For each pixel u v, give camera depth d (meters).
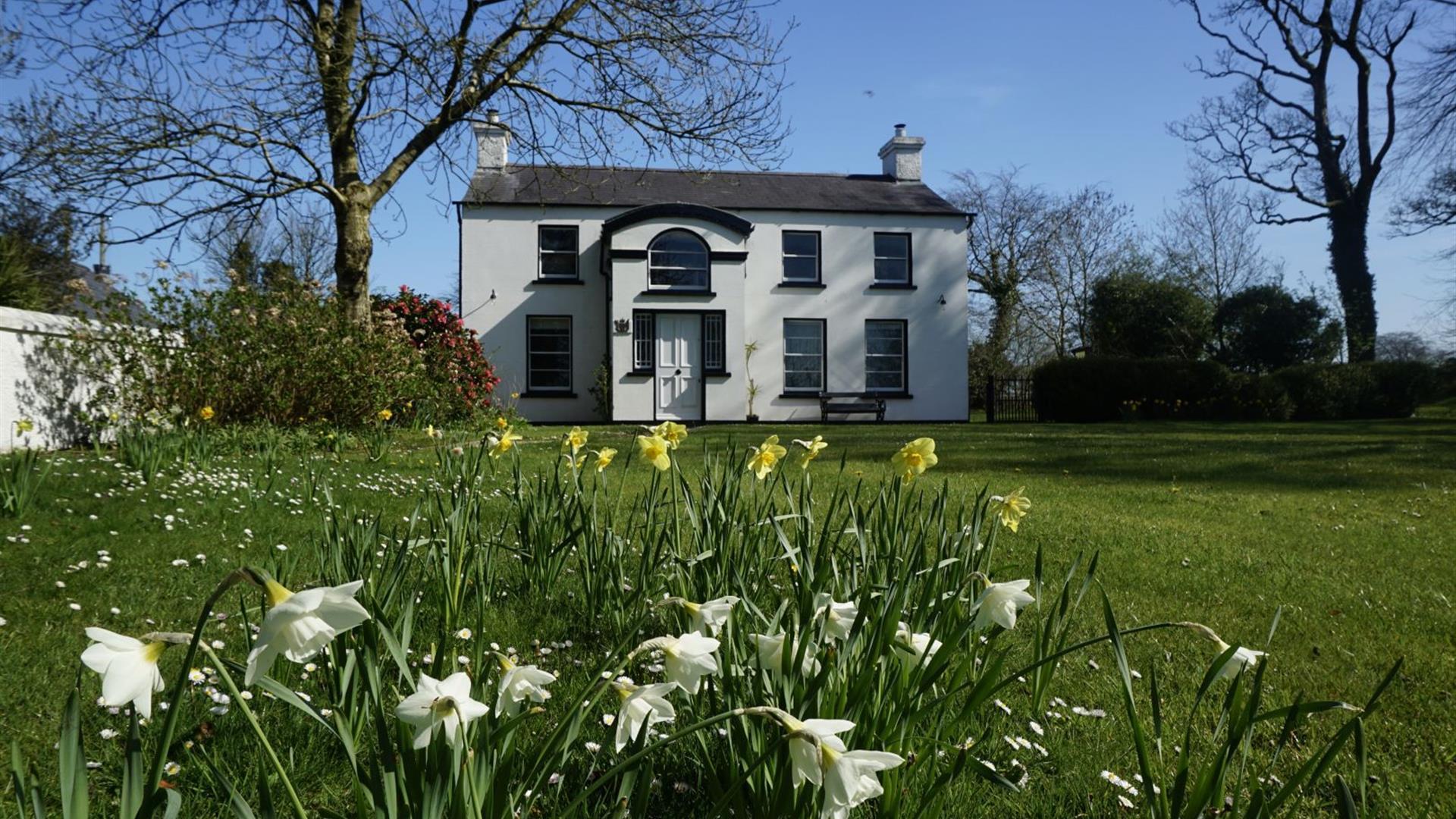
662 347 20.47
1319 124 26.56
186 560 3.73
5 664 2.51
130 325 8.84
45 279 11.59
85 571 3.57
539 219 20.88
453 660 2.38
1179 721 2.44
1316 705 1.35
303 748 2.02
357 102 11.26
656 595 3.04
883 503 2.80
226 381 9.15
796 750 1.10
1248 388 23.17
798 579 2.25
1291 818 1.74
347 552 2.61
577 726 1.34
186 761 1.90
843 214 22.05
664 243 20.56
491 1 11.91
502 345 20.72
